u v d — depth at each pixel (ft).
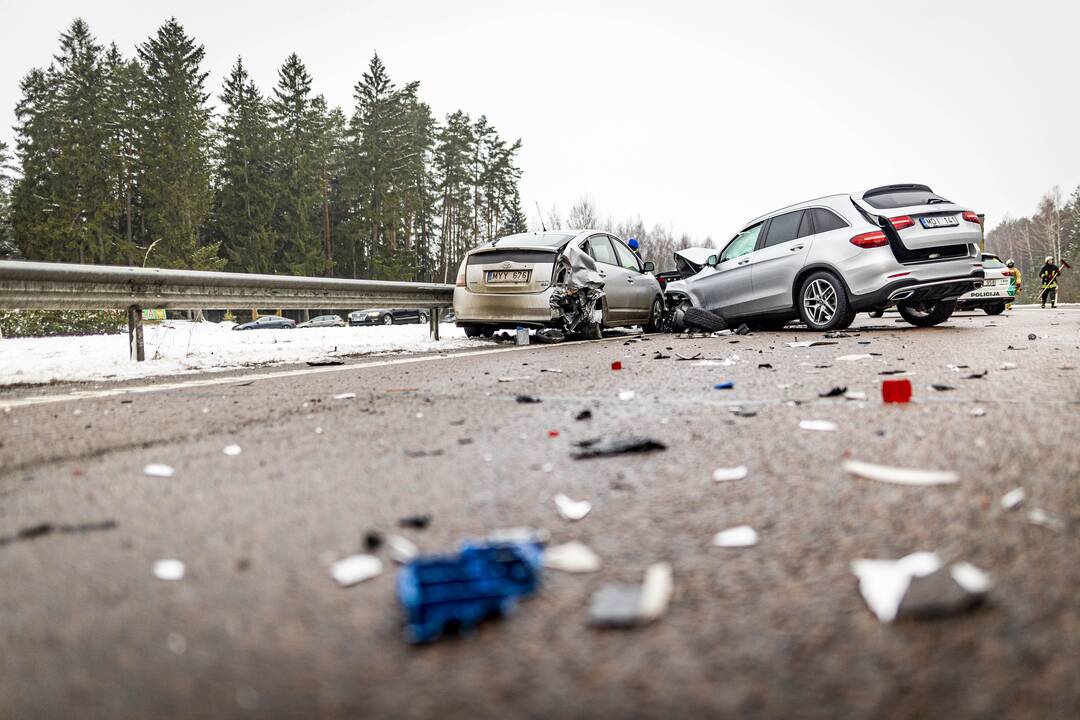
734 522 5.61
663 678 3.43
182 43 178.19
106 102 173.17
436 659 3.66
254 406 13.07
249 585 4.65
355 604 4.32
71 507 6.61
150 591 4.59
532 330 32.55
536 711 3.19
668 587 4.37
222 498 6.75
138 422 11.55
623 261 34.63
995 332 28.07
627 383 14.93
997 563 4.65
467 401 12.92
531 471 7.47
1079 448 7.53
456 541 5.40
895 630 3.81
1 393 15.66
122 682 3.52
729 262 33.45
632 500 6.30
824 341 24.62
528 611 4.16
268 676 3.54
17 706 3.34
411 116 217.36
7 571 5.03
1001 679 3.34
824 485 6.51
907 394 11.01
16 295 18.51
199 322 83.51
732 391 13.10
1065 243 288.71
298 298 27.40
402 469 7.73
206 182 175.94
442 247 226.38
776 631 3.85
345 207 219.61
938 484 6.40
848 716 3.11
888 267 26.91
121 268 20.99
